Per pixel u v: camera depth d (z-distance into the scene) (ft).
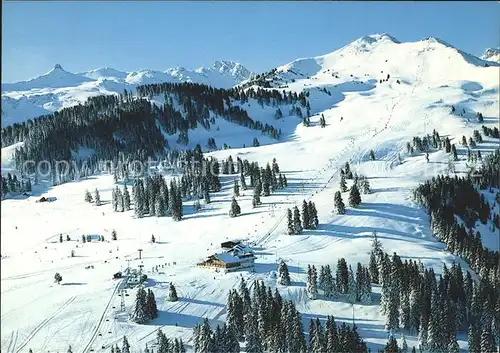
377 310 391.65
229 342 327.06
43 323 386.11
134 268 502.38
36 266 561.02
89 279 484.33
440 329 342.64
